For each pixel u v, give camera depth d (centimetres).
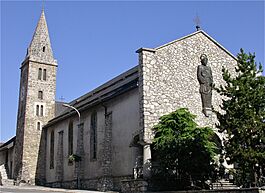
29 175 4900
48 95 5359
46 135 5038
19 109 5447
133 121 2853
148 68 2772
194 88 2975
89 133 3600
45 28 5700
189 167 2361
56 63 5559
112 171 3052
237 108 1989
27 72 5359
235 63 3269
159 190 2502
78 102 4775
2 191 2773
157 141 2458
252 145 1917
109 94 3375
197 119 2917
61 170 4197
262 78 2041
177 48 2970
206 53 3130
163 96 2783
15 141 5428
